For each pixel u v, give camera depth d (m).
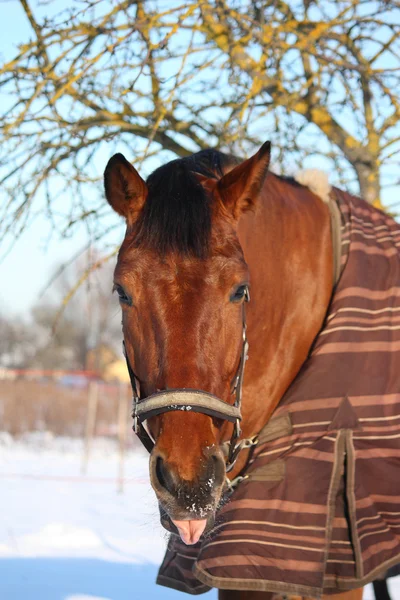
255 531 2.55
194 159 2.76
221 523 2.59
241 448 2.65
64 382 19.64
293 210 2.88
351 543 2.60
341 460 2.60
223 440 2.55
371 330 2.74
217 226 2.38
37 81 4.16
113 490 9.94
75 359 35.44
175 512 2.13
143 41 4.25
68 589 4.70
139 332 2.29
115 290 2.52
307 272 2.84
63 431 17.66
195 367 2.21
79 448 15.82
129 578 5.07
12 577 4.94
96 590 4.71
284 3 4.83
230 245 2.35
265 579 2.51
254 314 2.68
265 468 2.62
